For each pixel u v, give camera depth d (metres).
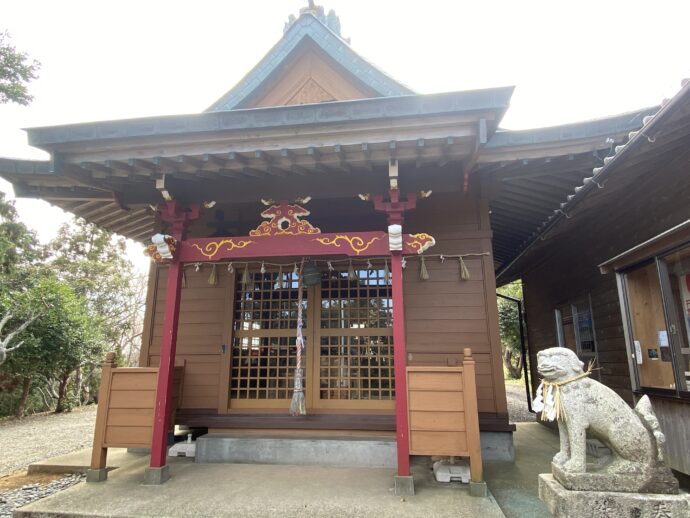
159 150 3.48
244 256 3.96
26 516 3.03
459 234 4.79
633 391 3.78
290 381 4.83
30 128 3.43
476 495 3.20
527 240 5.85
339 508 2.99
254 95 5.12
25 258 13.86
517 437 5.84
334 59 4.86
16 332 10.48
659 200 3.57
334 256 4.96
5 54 7.62
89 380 15.10
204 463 4.24
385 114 3.14
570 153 3.69
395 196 3.75
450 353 4.53
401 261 3.80
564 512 2.25
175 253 4.02
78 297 16.23
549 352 2.59
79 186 4.30
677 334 3.21
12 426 10.02
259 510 2.97
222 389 4.77
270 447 4.26
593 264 5.05
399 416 3.39
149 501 3.16
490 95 3.04
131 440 3.70
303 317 4.93
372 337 4.79
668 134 2.83
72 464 4.56
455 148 3.40
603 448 3.66
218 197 4.12
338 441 4.19
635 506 2.20
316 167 3.68
